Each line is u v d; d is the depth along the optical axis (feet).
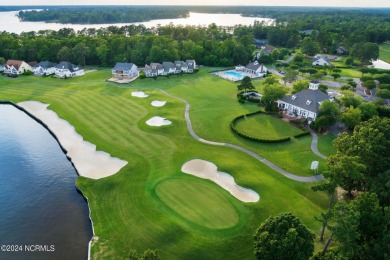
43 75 482.28
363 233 141.08
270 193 197.98
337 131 293.23
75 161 241.96
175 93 404.98
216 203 186.70
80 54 551.59
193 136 280.10
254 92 399.24
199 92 412.16
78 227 174.40
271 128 299.79
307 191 201.05
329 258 129.49
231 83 460.96
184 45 614.75
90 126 299.79
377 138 181.98
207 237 159.43
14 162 244.83
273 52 651.25
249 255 149.79
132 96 385.29
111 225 170.81
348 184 188.44
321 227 168.55
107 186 207.31
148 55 563.48
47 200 198.80
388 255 123.13
